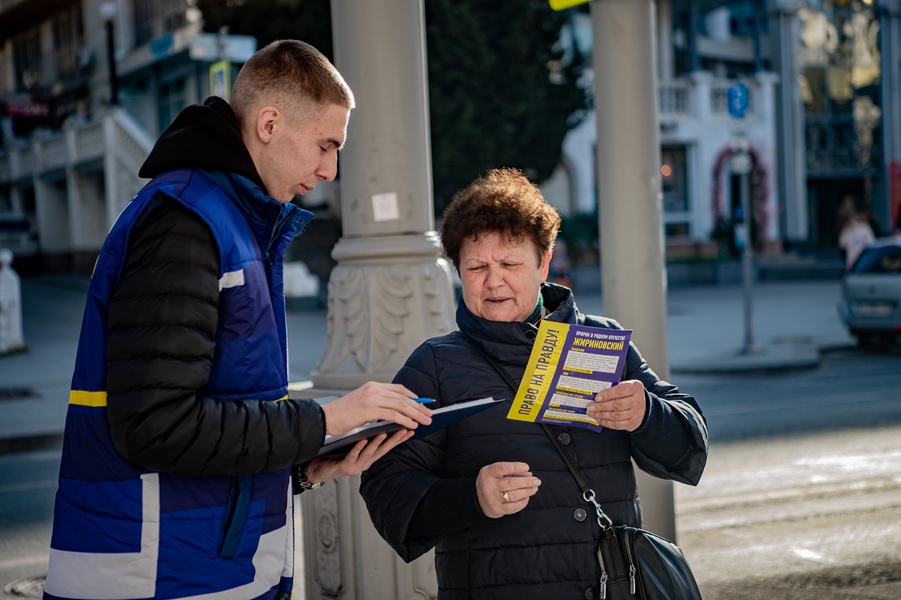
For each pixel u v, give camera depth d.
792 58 37.69
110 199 26.67
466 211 2.50
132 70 29.39
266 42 22.58
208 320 2.00
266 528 2.17
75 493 2.06
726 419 9.95
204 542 2.06
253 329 2.12
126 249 2.01
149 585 2.03
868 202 40.19
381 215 3.88
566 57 29.09
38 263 30.08
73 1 33.03
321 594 3.82
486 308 2.53
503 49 23.06
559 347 2.31
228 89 12.28
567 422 2.38
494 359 2.49
